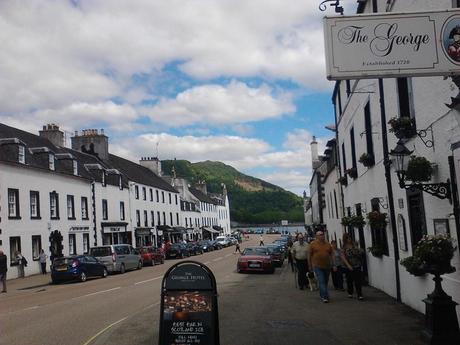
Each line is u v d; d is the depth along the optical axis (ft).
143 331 34.76
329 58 23.30
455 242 28.43
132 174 175.63
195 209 262.67
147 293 60.18
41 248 105.91
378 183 47.42
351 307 40.81
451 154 27.86
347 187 69.92
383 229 47.55
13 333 36.47
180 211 227.81
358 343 28.84
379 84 43.83
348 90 64.39
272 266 85.97
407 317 35.14
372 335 30.53
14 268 95.40
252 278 75.77
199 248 177.17
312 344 29.17
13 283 86.74
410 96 36.83
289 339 30.63
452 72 22.95
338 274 52.29
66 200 119.34
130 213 160.97
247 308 43.47
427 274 34.19
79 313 45.39
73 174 122.93
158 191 195.72
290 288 58.13
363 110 52.65
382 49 23.24
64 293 65.87
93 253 99.50
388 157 42.42
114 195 149.79
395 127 34.86
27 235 101.40
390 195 42.47
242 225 461.37
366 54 23.22
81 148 163.63
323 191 127.85
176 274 24.95
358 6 50.03
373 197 50.31
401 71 23.12
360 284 44.55
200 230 265.34
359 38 23.32
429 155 31.68
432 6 29.17
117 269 99.50
